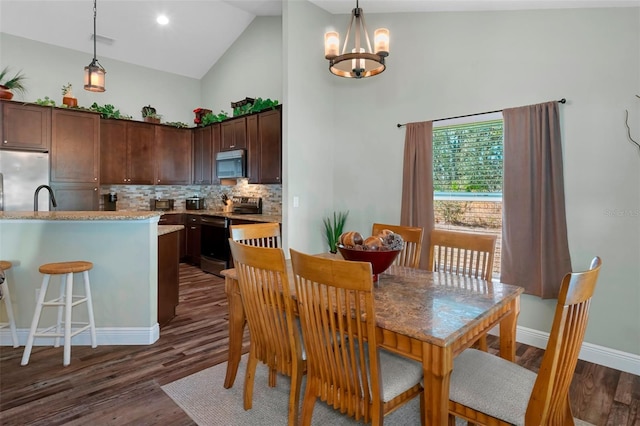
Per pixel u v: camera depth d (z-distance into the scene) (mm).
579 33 2795
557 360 1288
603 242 2711
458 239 2451
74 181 5078
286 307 1762
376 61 2469
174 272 3633
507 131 3092
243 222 4965
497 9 3184
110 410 2121
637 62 2562
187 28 5648
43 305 2682
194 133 6496
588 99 2756
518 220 3023
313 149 4203
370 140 4105
